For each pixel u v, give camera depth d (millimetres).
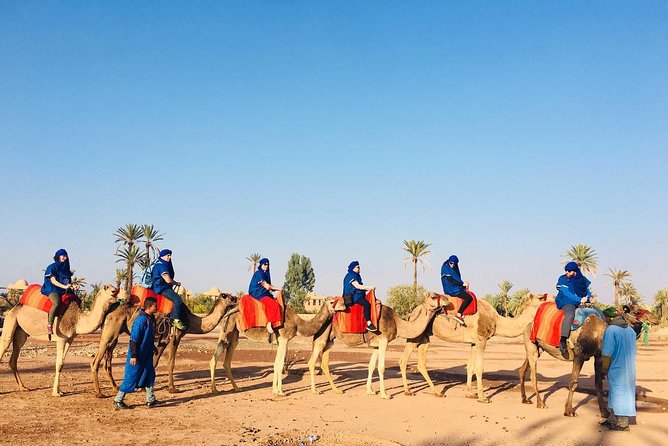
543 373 19438
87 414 10602
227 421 10266
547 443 9078
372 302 13211
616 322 10320
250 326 13016
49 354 22531
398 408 11898
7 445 8289
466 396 13578
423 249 59750
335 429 9828
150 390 11398
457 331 13312
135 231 60500
